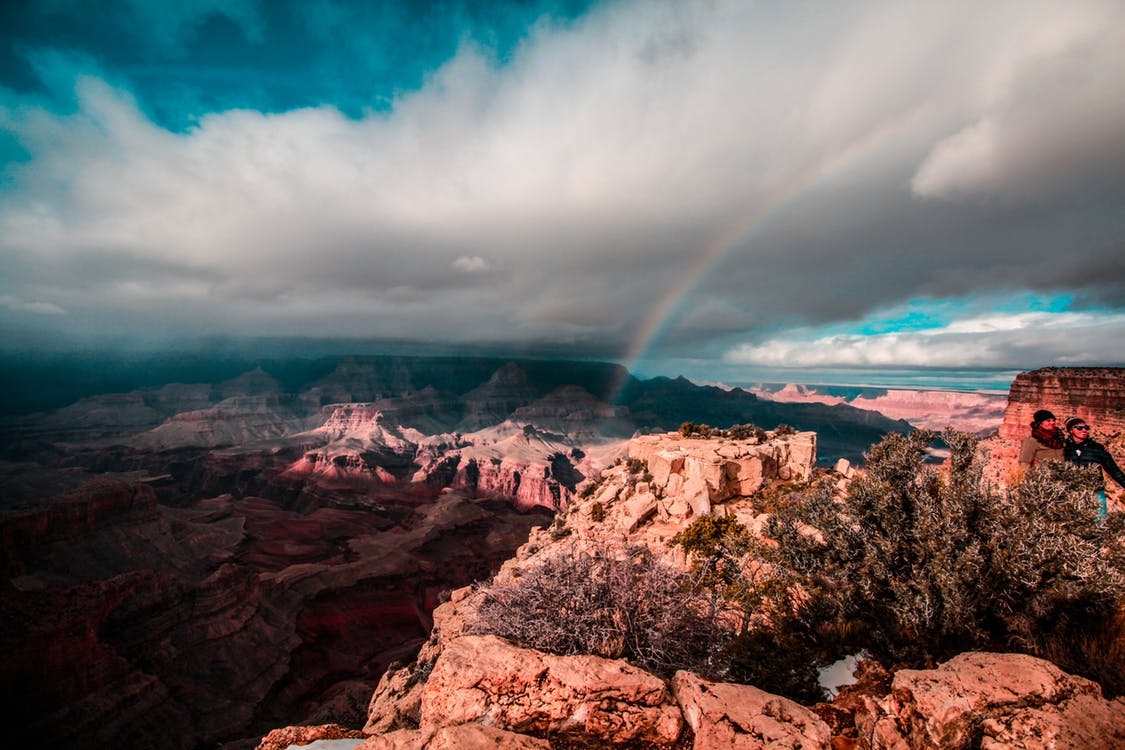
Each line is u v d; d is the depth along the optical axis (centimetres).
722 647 880
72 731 5919
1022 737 511
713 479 2269
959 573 760
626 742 612
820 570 944
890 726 591
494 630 907
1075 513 777
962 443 916
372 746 590
